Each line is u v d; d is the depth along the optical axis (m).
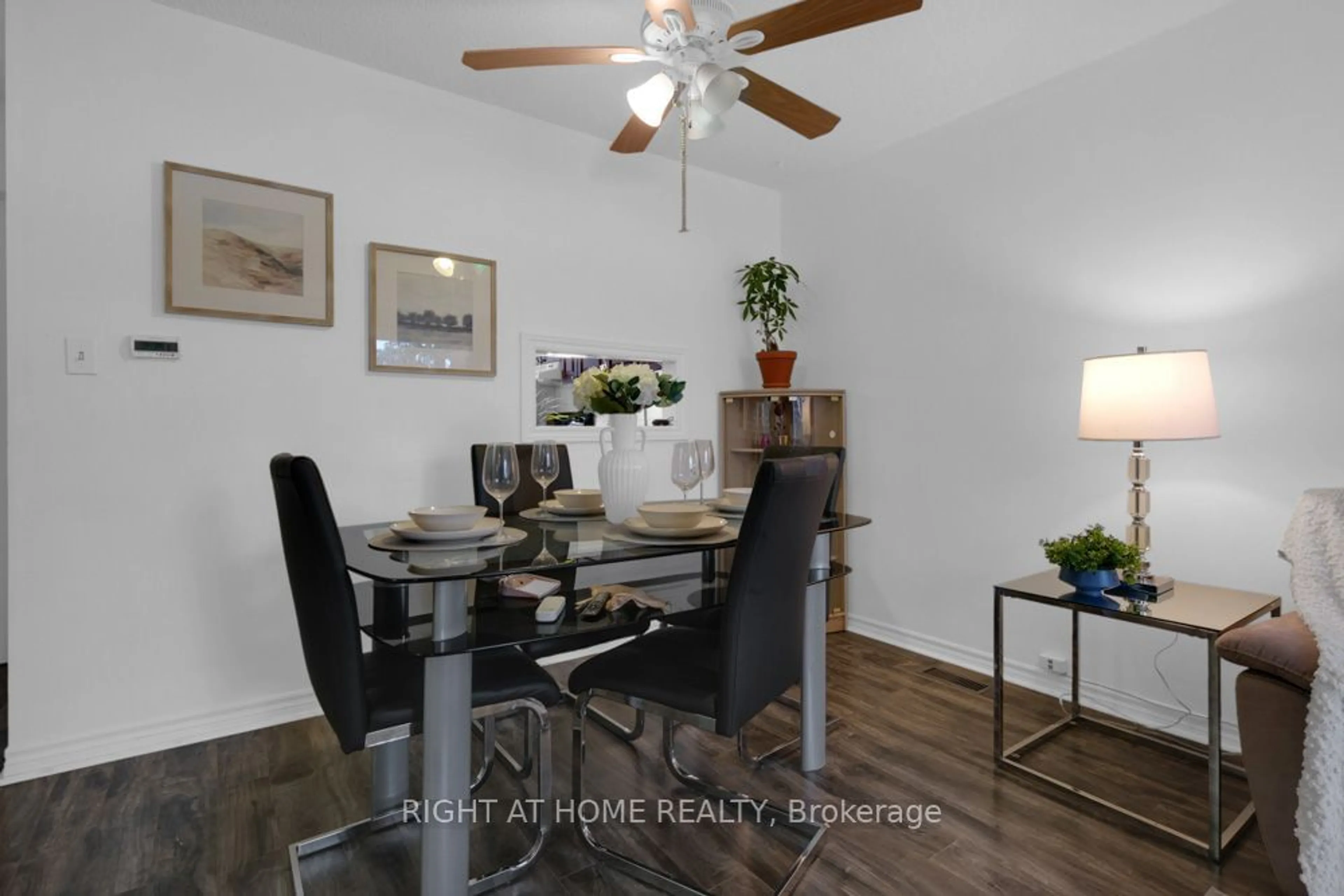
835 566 2.22
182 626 2.27
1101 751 2.21
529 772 2.08
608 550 1.53
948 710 2.55
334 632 1.33
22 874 1.58
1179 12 2.25
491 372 2.90
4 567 2.93
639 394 1.80
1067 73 2.64
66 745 2.08
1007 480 2.87
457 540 1.57
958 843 1.72
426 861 1.43
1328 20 2.01
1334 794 1.29
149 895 1.52
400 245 2.68
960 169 3.03
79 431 2.10
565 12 2.25
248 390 2.37
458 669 1.43
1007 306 2.86
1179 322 2.34
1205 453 2.28
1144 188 2.42
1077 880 1.58
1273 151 2.12
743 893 1.53
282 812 1.86
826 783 2.02
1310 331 2.05
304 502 1.28
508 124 2.97
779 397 3.62
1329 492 1.79
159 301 2.21
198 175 2.27
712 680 1.56
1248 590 2.18
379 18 2.29
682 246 3.56
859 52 2.49
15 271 2.01
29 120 2.03
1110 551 1.98
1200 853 1.66
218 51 2.32
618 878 1.60
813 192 3.78
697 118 2.07
